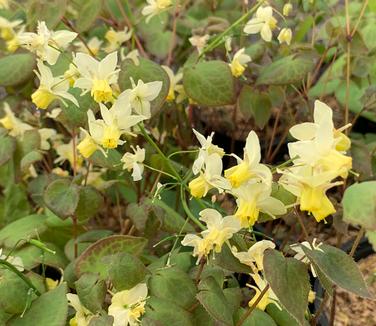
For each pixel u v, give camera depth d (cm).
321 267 25
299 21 52
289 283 25
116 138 30
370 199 27
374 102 42
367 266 43
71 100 33
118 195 48
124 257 29
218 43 41
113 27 50
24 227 40
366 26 48
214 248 28
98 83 31
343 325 38
